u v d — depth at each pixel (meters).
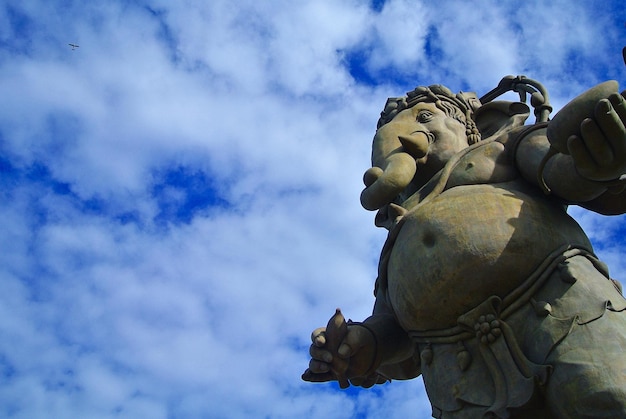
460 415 4.91
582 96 4.58
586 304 4.75
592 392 4.34
